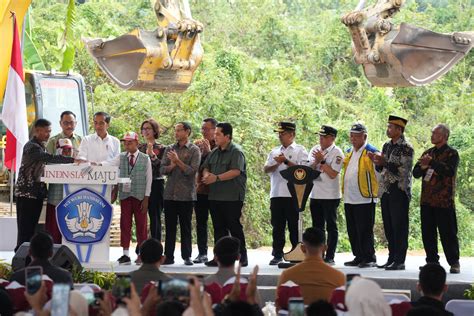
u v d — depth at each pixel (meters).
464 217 26.05
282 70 28.78
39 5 30.92
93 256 14.04
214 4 31.84
